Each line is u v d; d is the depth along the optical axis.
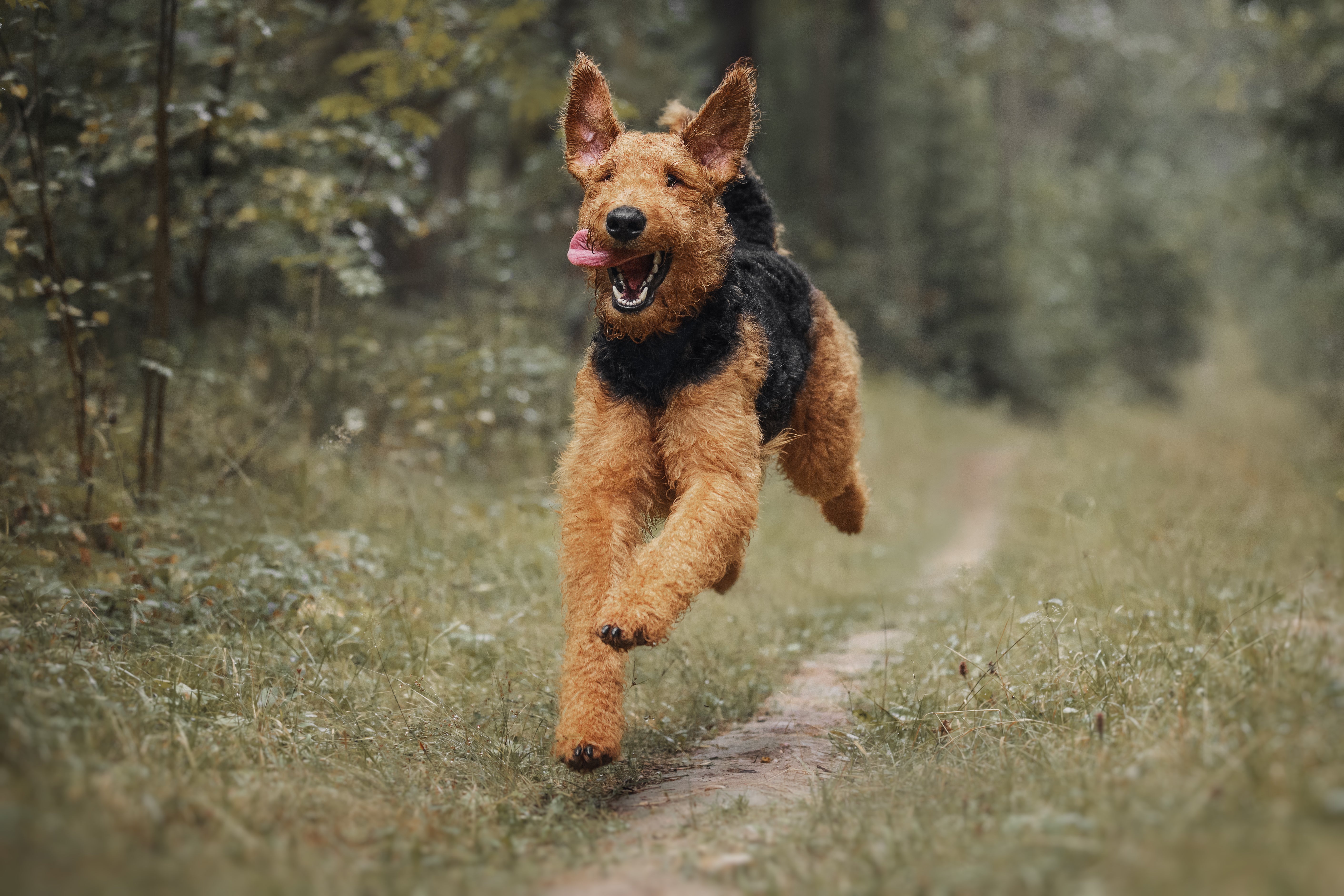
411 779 3.85
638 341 4.23
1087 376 31.14
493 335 9.92
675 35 19.53
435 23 7.88
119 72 8.32
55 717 3.36
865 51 28.27
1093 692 4.28
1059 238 33.50
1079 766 3.41
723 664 5.95
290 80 9.91
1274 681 3.70
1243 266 41.28
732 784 4.17
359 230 7.78
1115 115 41.06
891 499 13.39
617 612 3.72
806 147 28.06
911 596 8.52
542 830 3.56
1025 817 2.95
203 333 8.41
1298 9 16.84
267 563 5.84
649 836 3.57
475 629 5.80
